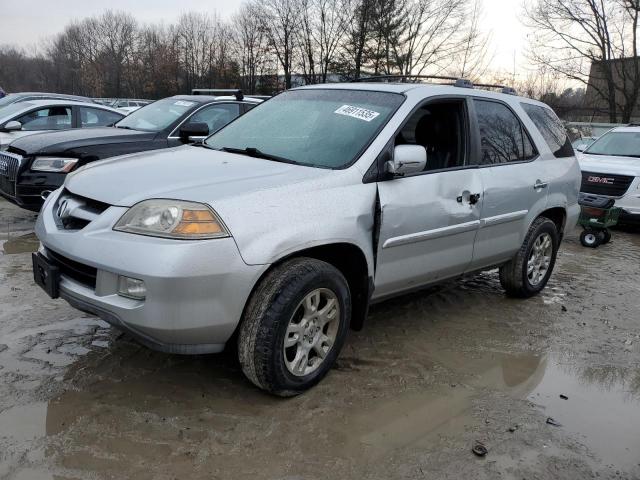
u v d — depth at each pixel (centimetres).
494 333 430
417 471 260
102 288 276
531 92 3388
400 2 4125
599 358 399
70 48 6769
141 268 261
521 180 450
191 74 5719
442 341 408
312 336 315
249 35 5188
